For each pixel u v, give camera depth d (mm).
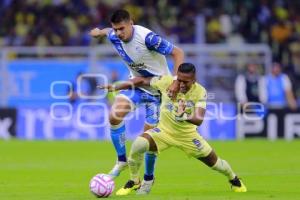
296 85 68688
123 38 26875
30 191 27500
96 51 60469
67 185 29641
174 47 26797
